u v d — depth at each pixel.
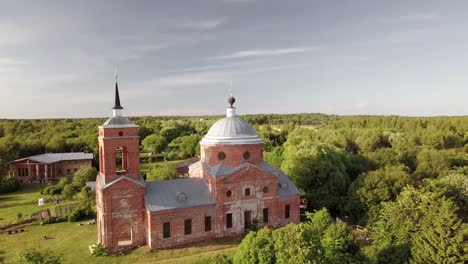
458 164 96.12
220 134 59.94
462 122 155.25
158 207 52.84
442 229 41.50
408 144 116.44
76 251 53.97
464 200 62.78
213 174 57.12
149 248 52.38
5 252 55.97
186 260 49.28
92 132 167.75
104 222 51.91
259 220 59.53
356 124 186.75
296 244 34.69
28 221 71.81
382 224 47.94
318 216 43.47
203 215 55.75
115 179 52.94
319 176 73.00
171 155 152.88
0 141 131.00
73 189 92.81
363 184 65.56
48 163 119.88
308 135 135.38
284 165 80.56
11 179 108.94
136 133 54.38
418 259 42.16
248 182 58.53
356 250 40.72
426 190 53.69
